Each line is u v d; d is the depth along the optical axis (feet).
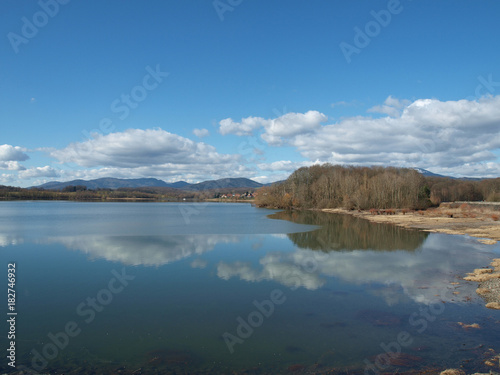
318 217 282.36
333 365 38.24
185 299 61.41
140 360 39.88
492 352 40.75
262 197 492.54
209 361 39.52
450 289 66.95
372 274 79.10
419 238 143.33
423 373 36.24
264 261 94.02
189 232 167.84
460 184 453.99
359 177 418.92
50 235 152.87
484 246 120.78
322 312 54.80
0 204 557.74
